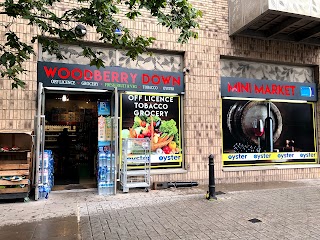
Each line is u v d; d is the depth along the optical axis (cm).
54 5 717
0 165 616
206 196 661
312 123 971
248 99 898
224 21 877
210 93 841
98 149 729
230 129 872
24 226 473
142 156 762
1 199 619
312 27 867
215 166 831
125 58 789
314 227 464
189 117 816
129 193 711
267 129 912
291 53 944
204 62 844
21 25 690
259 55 903
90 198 662
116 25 439
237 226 471
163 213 546
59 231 450
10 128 665
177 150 817
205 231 450
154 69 815
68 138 980
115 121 699
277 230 452
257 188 775
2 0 672
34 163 650
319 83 968
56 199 651
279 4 734
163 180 782
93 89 743
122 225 479
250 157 887
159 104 810
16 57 386
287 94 936
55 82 712
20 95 677
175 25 419
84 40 738
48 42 436
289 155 932
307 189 763
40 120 643
